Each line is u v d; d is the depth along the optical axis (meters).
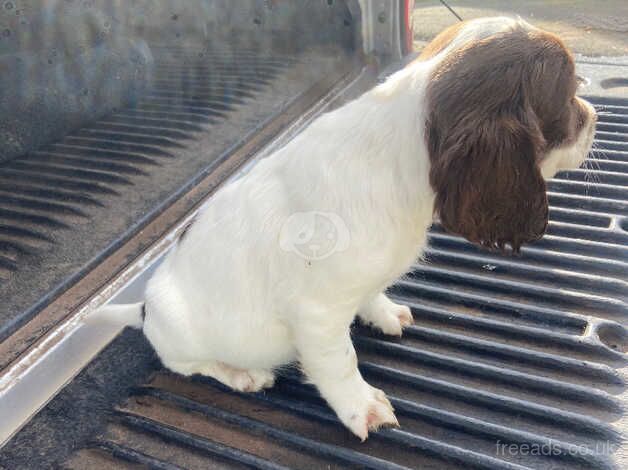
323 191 0.35
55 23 0.49
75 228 0.51
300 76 0.77
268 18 0.71
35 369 0.41
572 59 0.32
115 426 0.40
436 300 0.49
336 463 0.37
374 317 0.45
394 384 0.42
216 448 0.38
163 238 0.53
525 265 0.51
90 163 0.53
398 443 0.37
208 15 0.63
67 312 0.46
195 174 0.60
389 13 0.84
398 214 0.34
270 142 0.67
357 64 0.87
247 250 0.38
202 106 0.64
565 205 0.58
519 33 0.31
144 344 0.45
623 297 0.46
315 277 0.35
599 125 0.69
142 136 0.58
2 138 0.46
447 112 0.31
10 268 0.46
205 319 0.40
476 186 0.30
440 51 0.33
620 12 1.44
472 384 0.41
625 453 0.35
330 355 0.38
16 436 0.38
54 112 0.50
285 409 0.40
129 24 0.56
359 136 0.34
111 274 0.49
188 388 0.42
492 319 0.46
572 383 0.40
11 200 0.46
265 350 0.41
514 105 0.30
